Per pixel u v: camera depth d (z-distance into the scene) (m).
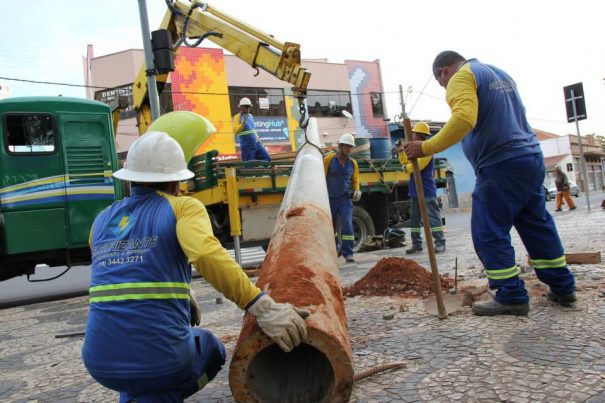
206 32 8.00
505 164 3.40
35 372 3.62
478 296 4.20
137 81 9.00
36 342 4.61
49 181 6.82
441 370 2.77
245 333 1.94
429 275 5.01
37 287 9.79
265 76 24.81
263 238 8.40
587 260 5.21
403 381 2.69
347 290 5.02
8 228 6.55
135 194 2.00
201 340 2.12
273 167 8.35
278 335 1.81
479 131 3.49
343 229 7.93
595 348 2.83
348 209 7.96
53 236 6.80
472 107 3.32
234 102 24.02
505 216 3.51
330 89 27.44
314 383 2.03
